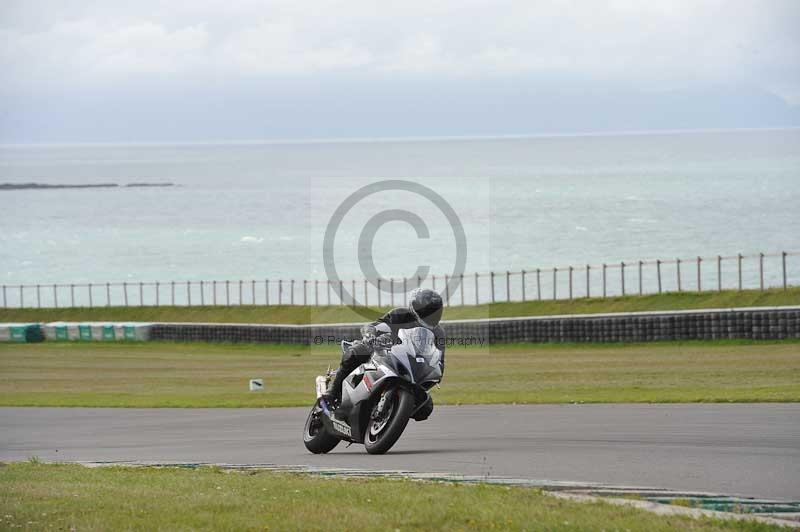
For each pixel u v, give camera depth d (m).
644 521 18.20
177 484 23.98
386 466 27.78
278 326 116.00
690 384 59.84
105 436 41.31
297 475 26.00
